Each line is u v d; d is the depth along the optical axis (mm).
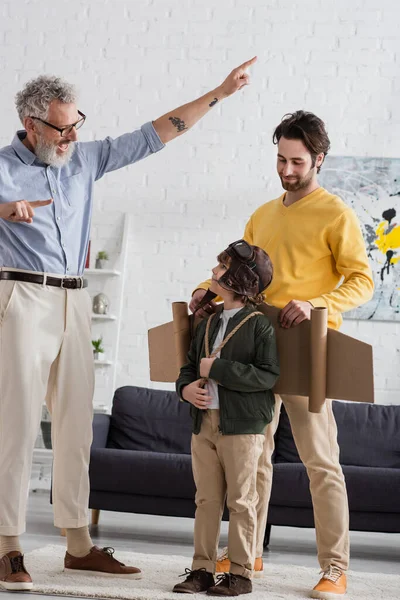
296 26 6473
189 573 3234
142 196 6562
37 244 3180
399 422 5383
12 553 3107
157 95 6586
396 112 6359
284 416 5332
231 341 3139
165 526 5285
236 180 6480
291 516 4668
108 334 6453
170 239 6523
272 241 3342
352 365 3043
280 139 3258
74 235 3291
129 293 6527
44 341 3176
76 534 3346
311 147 3209
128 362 6484
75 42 6664
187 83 6562
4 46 6715
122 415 5500
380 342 6234
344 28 6434
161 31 6602
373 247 6258
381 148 6344
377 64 6398
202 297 3389
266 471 3480
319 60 6438
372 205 6285
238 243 3199
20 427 3119
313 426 3227
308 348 3121
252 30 6508
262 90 6477
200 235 6500
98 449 4871
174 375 3486
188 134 6531
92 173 3398
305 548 4781
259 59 6484
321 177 6332
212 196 6496
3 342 3135
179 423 5457
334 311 3148
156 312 6500
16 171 3182
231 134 6496
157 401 5551
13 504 3109
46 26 6695
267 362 3084
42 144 3164
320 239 3254
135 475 4750
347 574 3773
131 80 6605
